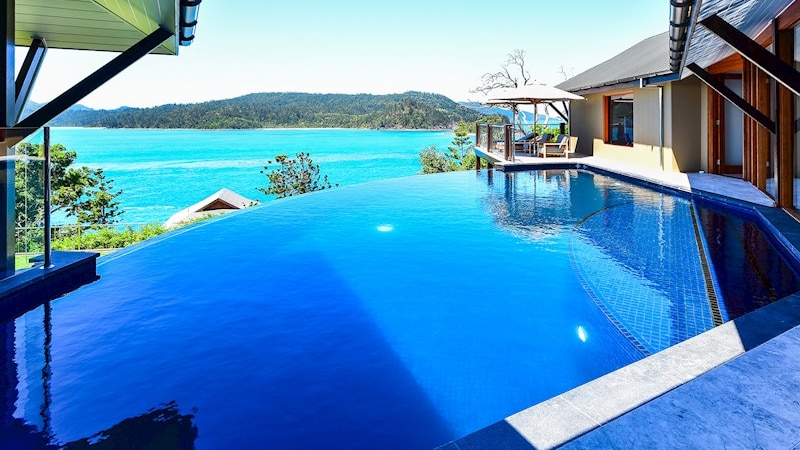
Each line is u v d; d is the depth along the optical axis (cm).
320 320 499
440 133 10369
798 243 601
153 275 656
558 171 1712
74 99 626
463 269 652
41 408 347
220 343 449
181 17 686
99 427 325
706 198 1024
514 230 865
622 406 262
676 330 442
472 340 445
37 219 610
